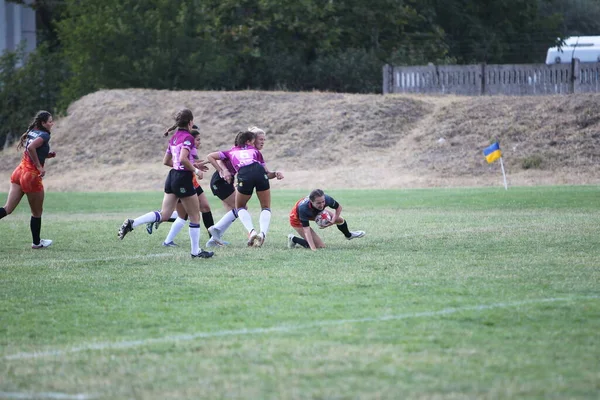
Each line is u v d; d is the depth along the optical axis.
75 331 28.00
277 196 98.81
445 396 20.62
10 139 174.00
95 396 21.06
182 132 43.72
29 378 22.72
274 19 181.38
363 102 149.38
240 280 36.97
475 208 74.94
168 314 30.30
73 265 42.50
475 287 34.31
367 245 48.50
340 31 186.00
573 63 142.50
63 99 171.50
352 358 24.03
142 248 49.81
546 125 129.62
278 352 24.80
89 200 97.88
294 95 155.75
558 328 27.36
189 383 22.00
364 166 130.38
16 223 68.38
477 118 136.25
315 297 32.78
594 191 92.25
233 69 180.12
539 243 47.94
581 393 20.88
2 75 176.50
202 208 52.69
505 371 22.75
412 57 188.00
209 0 181.50
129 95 162.00
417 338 26.19
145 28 168.25
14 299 33.41
